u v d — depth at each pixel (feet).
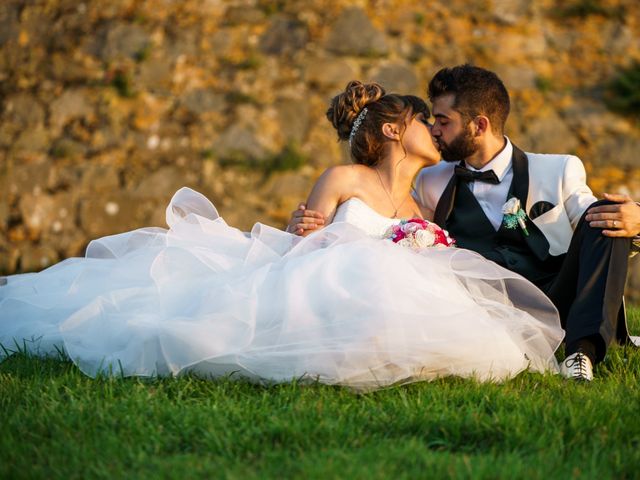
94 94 32.40
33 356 12.44
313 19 33.91
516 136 30.71
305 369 10.87
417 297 11.08
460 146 13.53
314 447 8.64
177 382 10.78
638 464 8.25
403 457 8.33
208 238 12.97
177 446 8.80
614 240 11.63
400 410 9.70
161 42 33.60
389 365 10.78
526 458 8.43
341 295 11.06
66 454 8.50
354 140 13.89
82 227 29.66
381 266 11.28
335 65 32.65
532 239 13.14
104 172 30.58
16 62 33.53
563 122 31.04
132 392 10.28
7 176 30.55
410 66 32.55
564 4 34.65
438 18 34.06
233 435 8.93
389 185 13.79
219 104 32.04
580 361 11.29
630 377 11.51
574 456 8.47
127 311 11.90
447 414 9.48
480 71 13.56
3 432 8.95
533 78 32.24
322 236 12.19
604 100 31.71
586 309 11.44
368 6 34.32
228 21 34.17
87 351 11.60
